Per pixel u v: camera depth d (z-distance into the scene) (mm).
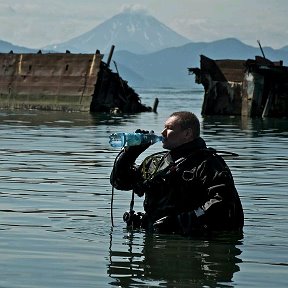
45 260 9469
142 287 8312
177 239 10922
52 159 23109
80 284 8391
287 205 14297
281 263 9547
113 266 9234
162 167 11648
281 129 44156
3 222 12039
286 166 21781
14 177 18250
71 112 65312
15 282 8414
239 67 66250
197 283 8539
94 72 67125
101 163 21969
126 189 11867
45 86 69562
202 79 66688
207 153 11609
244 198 15227
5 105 72000
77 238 10844
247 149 28469
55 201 14344
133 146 11766
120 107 69188
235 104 66250
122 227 11758
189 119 11672
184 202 11461
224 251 10195
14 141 30703
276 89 62688
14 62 72062
